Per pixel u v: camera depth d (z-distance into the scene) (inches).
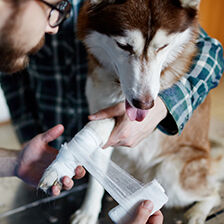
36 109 67.4
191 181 56.6
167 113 43.1
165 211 56.5
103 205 56.3
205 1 134.7
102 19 41.9
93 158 34.1
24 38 27.3
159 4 39.1
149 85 38.6
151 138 55.6
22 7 25.5
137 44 39.2
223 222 52.3
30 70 62.4
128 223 30.6
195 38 49.0
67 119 66.2
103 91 50.7
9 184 60.7
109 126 39.1
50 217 51.7
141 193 31.1
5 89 63.7
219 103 106.0
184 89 43.8
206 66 47.8
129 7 39.2
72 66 61.2
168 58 46.8
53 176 32.1
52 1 28.0
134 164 60.2
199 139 60.5
